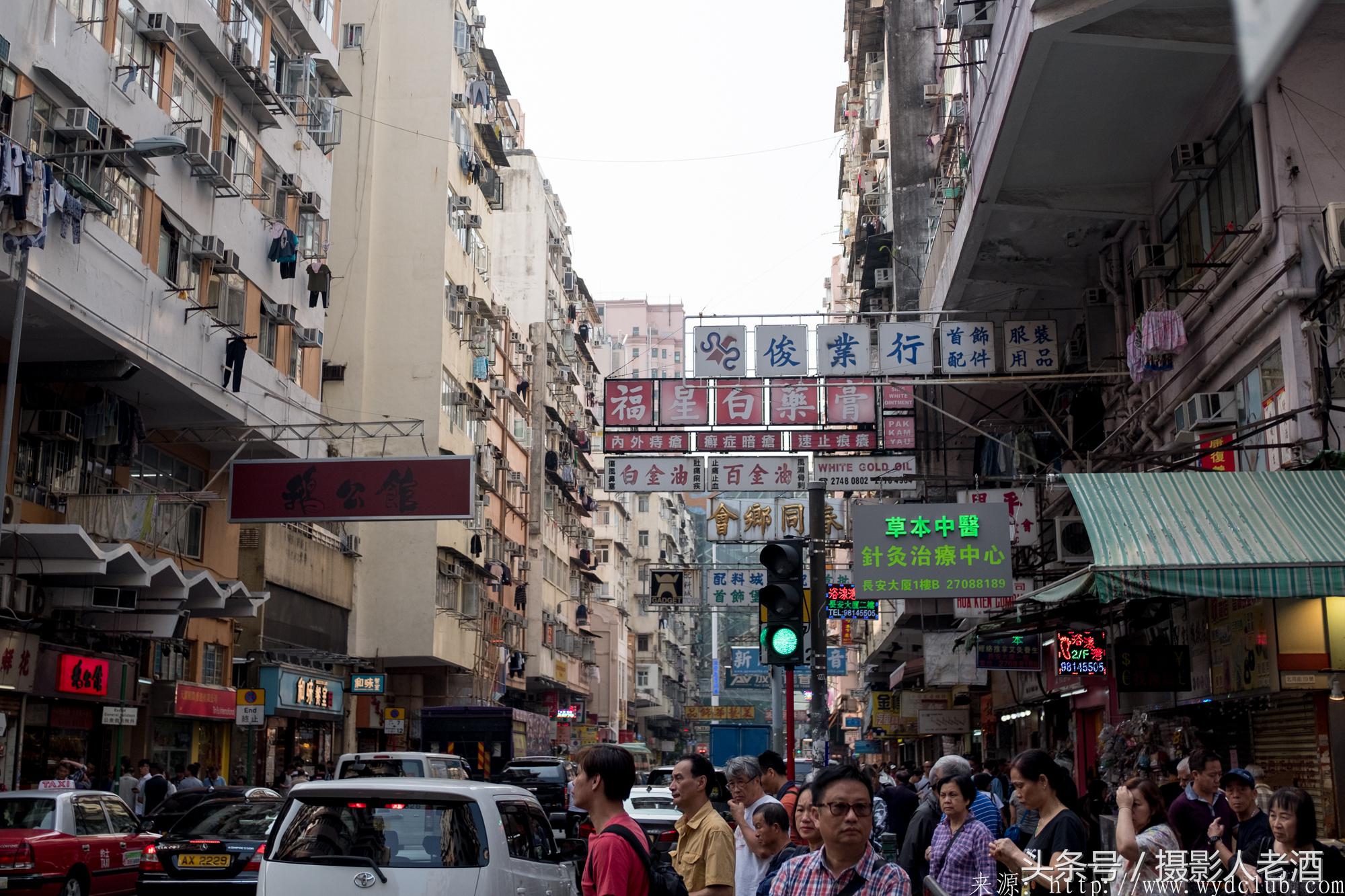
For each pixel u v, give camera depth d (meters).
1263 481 11.35
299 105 25.62
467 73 38.88
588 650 59.91
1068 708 21.17
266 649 26.91
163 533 21.22
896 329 18.92
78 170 16.92
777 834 6.00
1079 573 10.96
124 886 13.12
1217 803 6.99
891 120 31.30
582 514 59.69
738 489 19.20
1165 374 16.25
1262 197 12.72
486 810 7.20
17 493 18.09
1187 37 13.38
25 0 15.92
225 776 24.80
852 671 60.72
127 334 18.09
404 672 37.44
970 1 16.47
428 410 34.62
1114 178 17.16
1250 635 12.54
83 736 20.25
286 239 23.77
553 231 54.38
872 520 15.04
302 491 21.16
